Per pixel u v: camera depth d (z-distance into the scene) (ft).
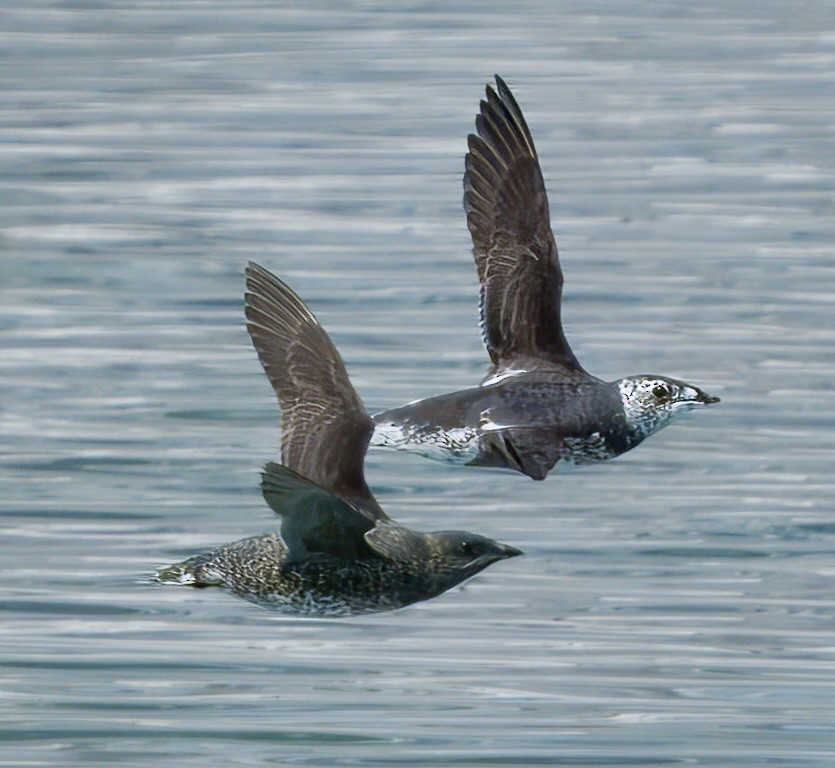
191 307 74.79
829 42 134.31
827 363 67.67
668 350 69.46
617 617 48.39
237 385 65.67
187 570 35.37
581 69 124.47
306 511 32.76
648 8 149.18
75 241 84.12
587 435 45.32
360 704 44.91
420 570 34.68
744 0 153.28
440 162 99.35
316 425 33.55
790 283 77.41
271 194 92.94
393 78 121.29
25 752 42.68
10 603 48.62
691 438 60.34
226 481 56.90
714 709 44.73
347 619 48.03
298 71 123.65
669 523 54.03
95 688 45.29
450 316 72.59
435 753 42.96
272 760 42.50
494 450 44.14
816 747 42.83
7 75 123.44
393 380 65.62
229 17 144.46
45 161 100.22
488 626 48.57
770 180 95.45
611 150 102.22
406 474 56.90
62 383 65.67
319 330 34.37
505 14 145.69
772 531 53.83
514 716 44.29
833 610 49.01
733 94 116.78
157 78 122.11
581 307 74.59
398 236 84.89
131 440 60.03
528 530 53.83
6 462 57.98
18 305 74.64
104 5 150.51
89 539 52.65
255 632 47.85
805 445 59.82
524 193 46.60
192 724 43.98
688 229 86.12
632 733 43.62
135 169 98.32
